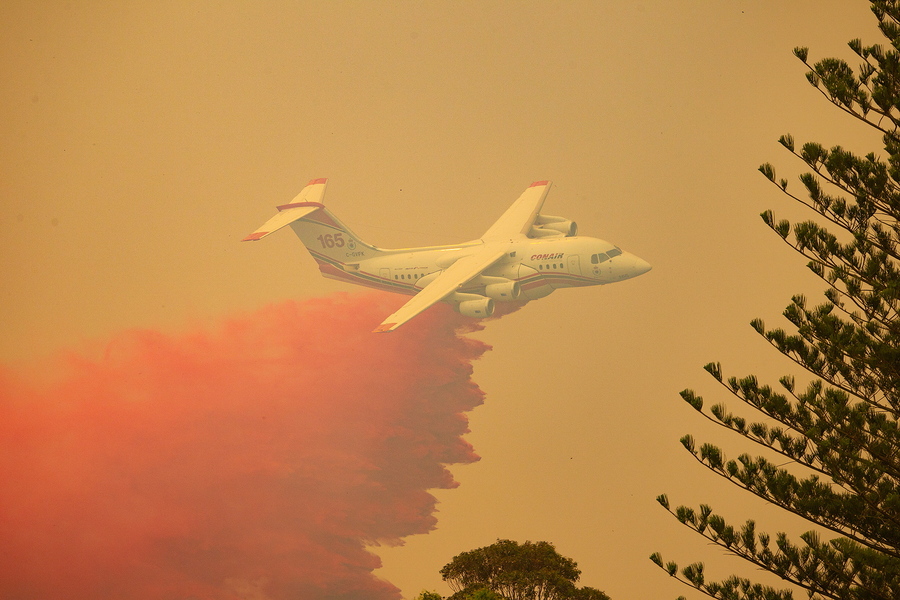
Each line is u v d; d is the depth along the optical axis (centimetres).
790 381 1209
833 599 1127
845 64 1271
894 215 1230
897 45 1205
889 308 1218
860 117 1258
